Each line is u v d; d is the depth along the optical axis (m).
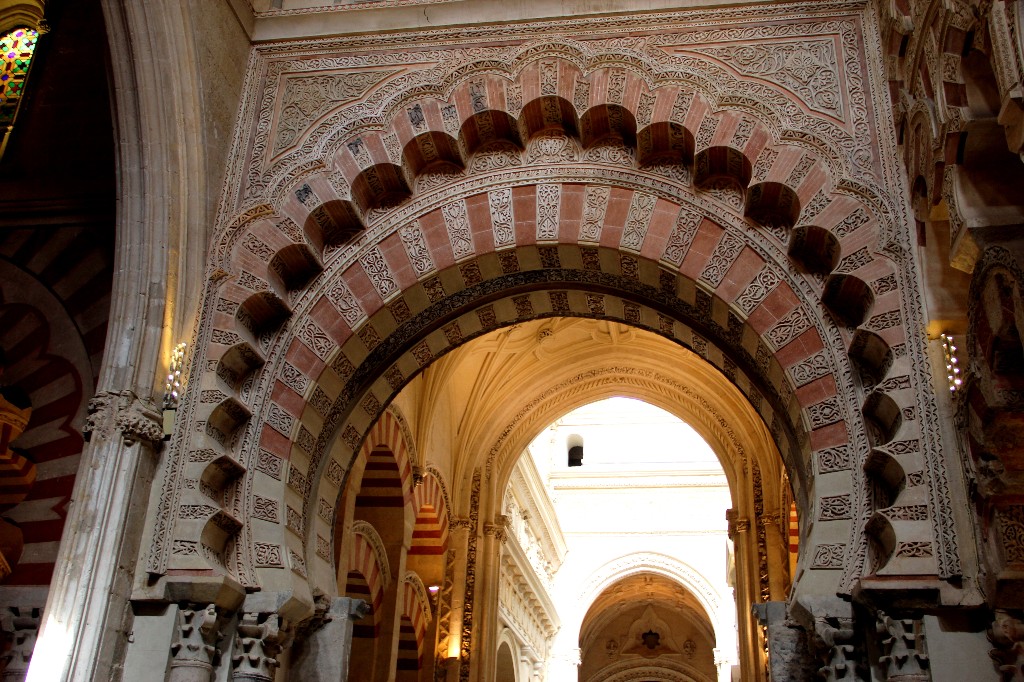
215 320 7.90
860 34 8.30
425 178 8.70
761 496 13.67
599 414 28.80
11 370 8.62
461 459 15.05
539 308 9.04
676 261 7.95
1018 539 5.97
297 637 7.84
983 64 5.75
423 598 13.91
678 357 14.26
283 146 8.73
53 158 9.30
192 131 8.16
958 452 6.46
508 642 19.80
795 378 7.36
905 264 7.23
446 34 8.97
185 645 6.74
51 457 8.28
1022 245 5.47
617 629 33.31
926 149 6.61
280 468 7.75
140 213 7.79
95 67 9.57
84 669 6.34
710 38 8.52
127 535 6.86
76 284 8.86
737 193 8.07
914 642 6.11
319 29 9.23
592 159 8.48
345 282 8.37
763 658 12.72
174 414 7.42
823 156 7.80
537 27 8.84
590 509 27.28
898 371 6.88
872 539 6.67
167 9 8.00
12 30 9.93
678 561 26.41
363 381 8.73
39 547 7.96
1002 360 5.67
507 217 8.38
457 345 9.22
